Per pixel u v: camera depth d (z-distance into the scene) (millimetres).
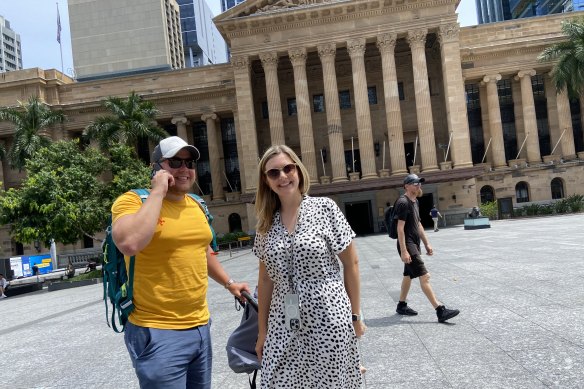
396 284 11086
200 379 3186
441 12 43188
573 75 40875
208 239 3287
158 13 123312
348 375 3018
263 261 3219
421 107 43156
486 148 48938
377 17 43688
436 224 34375
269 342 3064
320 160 51250
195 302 3143
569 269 10391
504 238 21078
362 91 43750
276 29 44656
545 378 4555
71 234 27734
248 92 44969
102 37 123188
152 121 40969
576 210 39969
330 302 2980
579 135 50750
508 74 49406
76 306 14703
